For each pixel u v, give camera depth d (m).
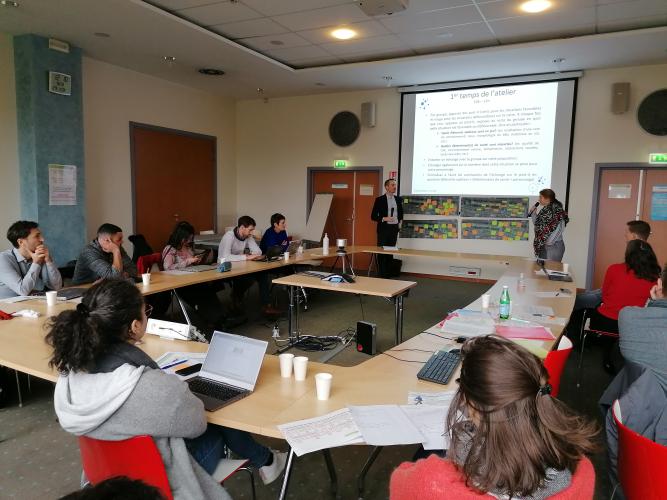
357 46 5.81
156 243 7.26
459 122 7.16
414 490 0.88
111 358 1.38
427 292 6.54
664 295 2.18
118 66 6.42
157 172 7.19
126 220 6.73
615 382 2.23
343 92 7.95
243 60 6.12
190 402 1.39
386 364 2.06
